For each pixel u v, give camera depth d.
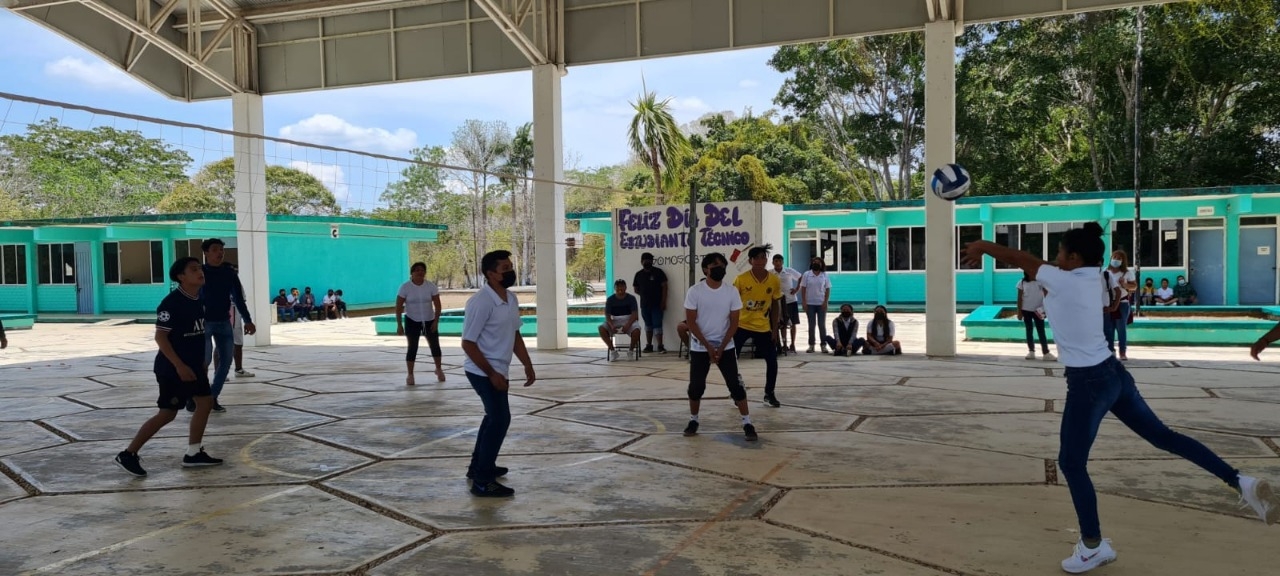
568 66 13.96
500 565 3.84
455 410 8.17
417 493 5.11
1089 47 25.19
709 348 6.40
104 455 6.32
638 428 7.05
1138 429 3.82
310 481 5.44
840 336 12.65
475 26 14.31
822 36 12.58
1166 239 21.95
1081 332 3.71
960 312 22.59
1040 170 30.06
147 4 13.45
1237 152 25.41
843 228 24.73
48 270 28.81
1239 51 23.95
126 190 38.53
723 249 13.01
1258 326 13.39
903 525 4.34
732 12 12.99
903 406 7.93
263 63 15.54
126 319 25.61
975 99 28.50
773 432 6.80
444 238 49.91
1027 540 4.08
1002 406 7.89
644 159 27.02
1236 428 6.69
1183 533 4.13
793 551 3.96
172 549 4.12
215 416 7.95
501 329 4.99
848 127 32.12
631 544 4.11
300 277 27.44
